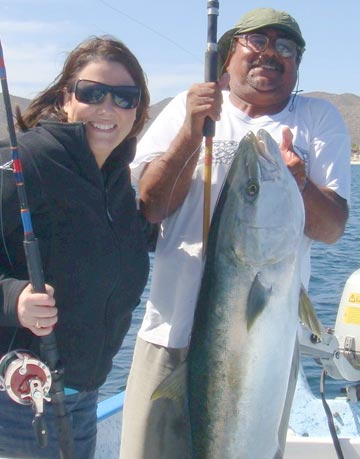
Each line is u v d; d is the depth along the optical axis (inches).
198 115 116.7
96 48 113.7
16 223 106.7
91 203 111.0
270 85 127.0
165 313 132.2
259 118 129.7
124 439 137.0
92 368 116.4
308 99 132.0
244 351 111.3
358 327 173.0
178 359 131.8
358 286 177.2
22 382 104.9
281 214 111.4
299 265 114.8
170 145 123.2
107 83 111.7
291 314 112.9
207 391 113.7
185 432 130.0
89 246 111.3
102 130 112.8
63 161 108.7
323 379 163.5
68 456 108.5
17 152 101.7
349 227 741.9
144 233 126.3
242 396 111.7
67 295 111.1
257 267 111.1
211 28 116.8
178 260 130.4
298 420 162.9
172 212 129.6
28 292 102.0
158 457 132.5
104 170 116.5
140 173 135.0
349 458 146.9
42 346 105.4
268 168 112.1
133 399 136.3
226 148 128.6
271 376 111.6
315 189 120.6
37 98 117.5
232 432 112.7
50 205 108.3
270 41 126.0
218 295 113.5
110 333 117.9
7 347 111.5
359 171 2144.4
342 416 164.9
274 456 114.3
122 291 117.8
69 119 115.4
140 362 136.5
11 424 111.5
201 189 128.6
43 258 109.9
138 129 122.4
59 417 107.3
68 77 115.3
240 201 112.8
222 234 114.3
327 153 128.1
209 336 113.9
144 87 120.6
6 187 104.7
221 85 117.8
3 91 102.3
